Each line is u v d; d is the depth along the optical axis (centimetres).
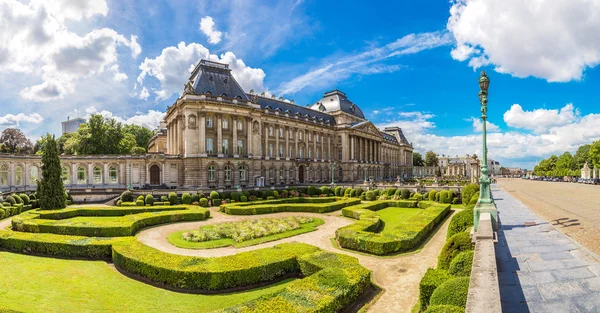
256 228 3033
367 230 2817
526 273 1185
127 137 10019
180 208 4422
